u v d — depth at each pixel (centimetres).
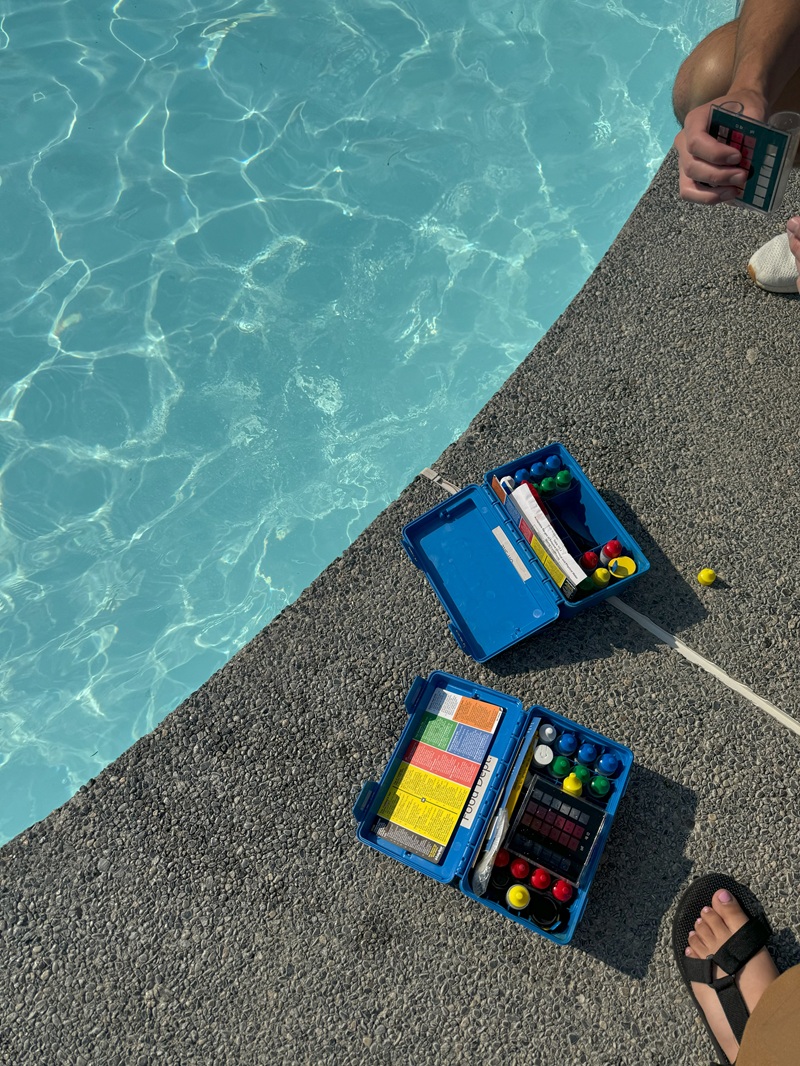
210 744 117
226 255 174
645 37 180
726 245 133
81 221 180
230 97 187
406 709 113
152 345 169
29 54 196
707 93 103
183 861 112
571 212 168
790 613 114
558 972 104
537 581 115
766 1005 90
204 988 108
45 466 164
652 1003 102
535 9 186
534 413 128
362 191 176
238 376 165
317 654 119
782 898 104
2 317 174
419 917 107
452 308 164
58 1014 109
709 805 108
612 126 174
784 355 126
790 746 109
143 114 188
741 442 122
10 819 146
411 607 119
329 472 157
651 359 128
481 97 180
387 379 161
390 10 192
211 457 161
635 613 116
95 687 150
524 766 104
